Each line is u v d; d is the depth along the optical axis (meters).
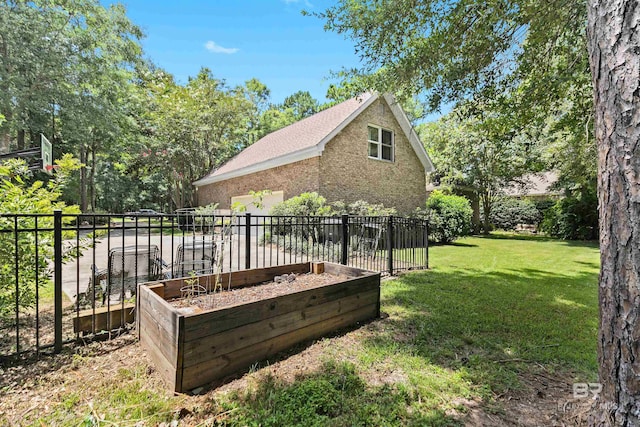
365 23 3.75
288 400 1.73
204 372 1.88
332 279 3.41
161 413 1.63
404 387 1.89
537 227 15.01
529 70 4.00
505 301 3.70
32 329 2.75
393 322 3.00
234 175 12.62
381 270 5.47
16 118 10.28
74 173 16.64
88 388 1.86
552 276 5.20
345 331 2.76
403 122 11.45
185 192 17.55
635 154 1.21
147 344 2.27
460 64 3.79
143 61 15.05
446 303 3.61
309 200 8.25
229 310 1.99
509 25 3.54
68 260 2.85
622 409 1.27
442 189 14.29
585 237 11.83
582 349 2.44
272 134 14.84
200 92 15.99
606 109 1.32
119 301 3.27
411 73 3.93
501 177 13.30
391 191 11.19
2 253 2.40
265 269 3.34
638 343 1.21
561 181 12.57
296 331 2.41
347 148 9.84
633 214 1.22
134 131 15.29
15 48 9.81
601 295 1.38
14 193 2.70
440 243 10.70
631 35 1.23
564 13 3.36
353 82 4.61
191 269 3.93
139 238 10.55
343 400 1.76
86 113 11.84
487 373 2.07
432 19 3.51
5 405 1.70
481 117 4.55
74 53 11.37
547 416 1.65
